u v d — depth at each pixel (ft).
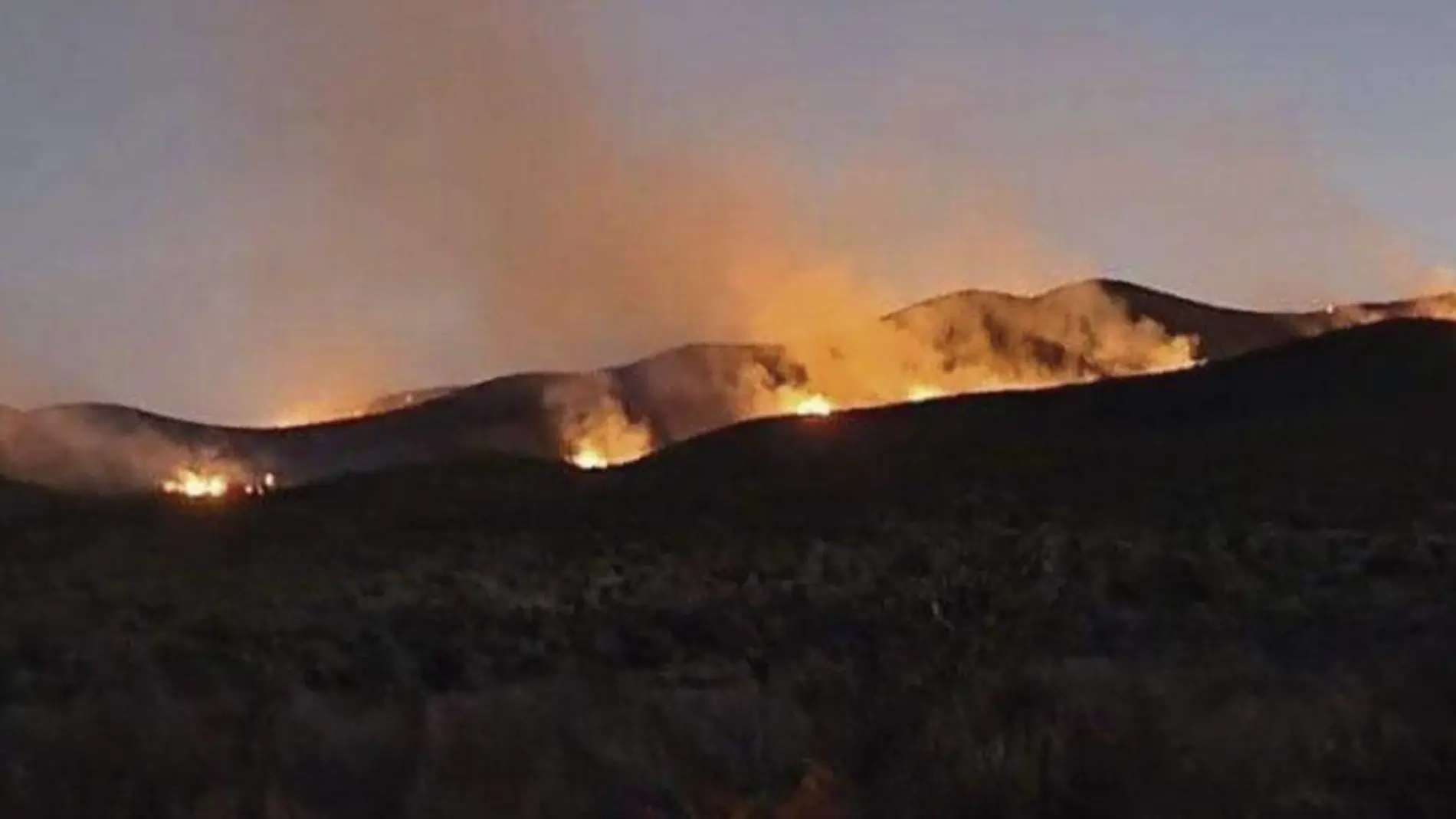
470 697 78.84
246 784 73.05
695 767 73.05
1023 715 68.18
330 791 73.00
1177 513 157.48
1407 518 133.90
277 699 79.20
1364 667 68.13
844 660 85.05
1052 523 153.17
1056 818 63.98
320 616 109.60
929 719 71.56
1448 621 72.84
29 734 76.02
